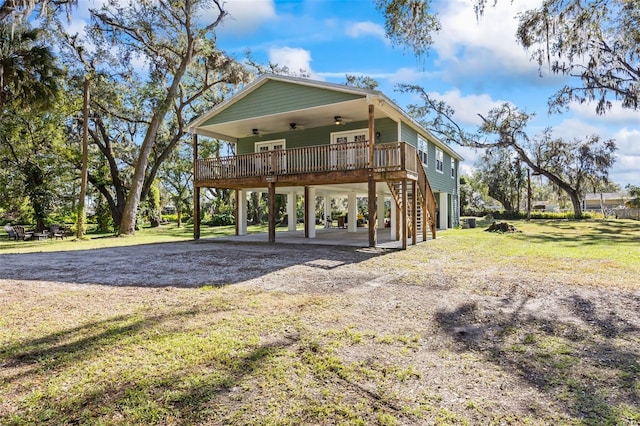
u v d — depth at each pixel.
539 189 53.66
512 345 3.42
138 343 3.48
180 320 4.16
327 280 6.25
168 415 2.31
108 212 24.14
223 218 31.00
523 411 2.34
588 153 29.97
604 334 3.67
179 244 12.95
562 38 10.73
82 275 6.93
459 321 4.09
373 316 4.26
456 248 10.61
